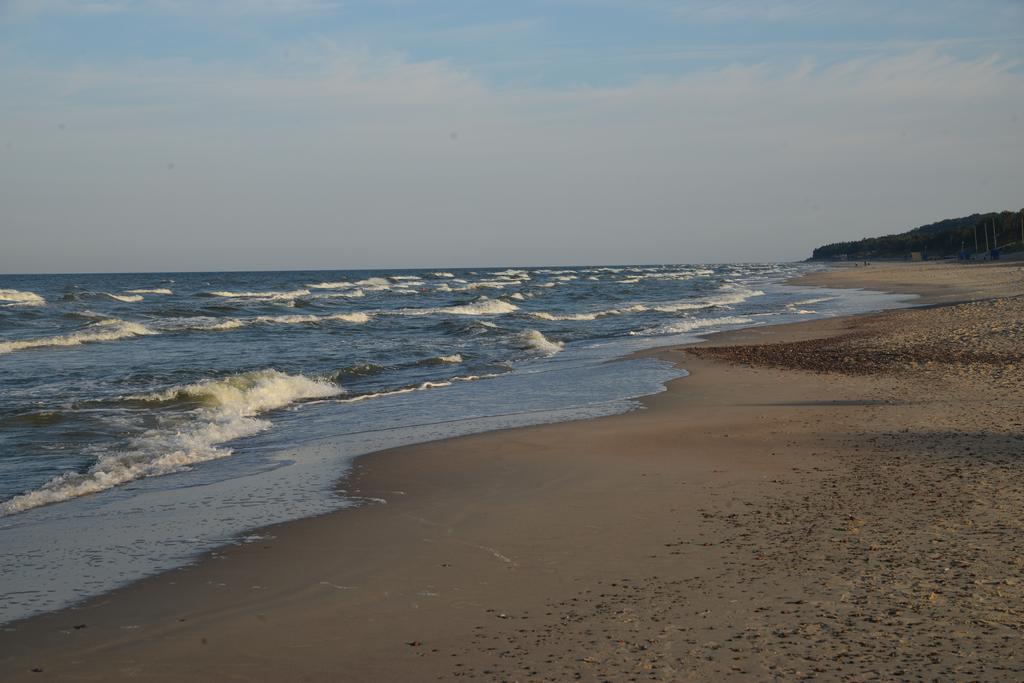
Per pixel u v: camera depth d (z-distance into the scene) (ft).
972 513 25.63
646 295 233.96
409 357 87.97
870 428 40.91
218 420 50.93
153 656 18.11
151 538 26.96
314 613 20.29
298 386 63.82
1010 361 63.62
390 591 21.58
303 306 191.62
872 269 403.54
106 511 30.71
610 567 22.63
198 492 33.24
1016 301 120.67
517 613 19.74
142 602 21.38
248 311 175.63
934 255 559.79
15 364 81.87
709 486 31.14
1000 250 437.17
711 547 23.82
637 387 60.80
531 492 31.37
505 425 46.93
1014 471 30.66
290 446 42.96
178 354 92.22
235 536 26.96
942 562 21.45
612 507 28.81
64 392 63.16
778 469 33.40
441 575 22.67
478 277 427.33
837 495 28.73
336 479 34.58
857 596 19.51
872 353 74.54
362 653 17.88
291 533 27.09
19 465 39.63
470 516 28.43
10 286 335.47
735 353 79.87
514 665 16.88
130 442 44.24
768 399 52.95
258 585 22.40
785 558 22.43
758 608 19.12
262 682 16.71
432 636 18.63
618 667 16.51
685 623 18.51
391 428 47.67
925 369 62.13
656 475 33.32
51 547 26.21
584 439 41.42
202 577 23.15
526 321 140.77
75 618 20.40
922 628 17.63
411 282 358.02
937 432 38.81
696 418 46.78
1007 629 17.42
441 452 39.27
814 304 165.27
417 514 28.91
